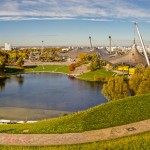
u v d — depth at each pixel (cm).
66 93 14325
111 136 4725
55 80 19412
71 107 11231
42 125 5556
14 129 5384
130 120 5394
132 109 5953
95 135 4803
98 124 5272
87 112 5975
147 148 4138
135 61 18062
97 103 11981
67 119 5678
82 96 13488
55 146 4431
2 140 4766
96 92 14550
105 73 19988
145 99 6606
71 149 4259
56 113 10069
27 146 4481
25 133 5062
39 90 15175
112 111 5909
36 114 9856
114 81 9906
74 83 17938
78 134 4884
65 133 4953
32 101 12306
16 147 4438
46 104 11719
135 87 9838
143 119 5419
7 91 14788
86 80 19312
